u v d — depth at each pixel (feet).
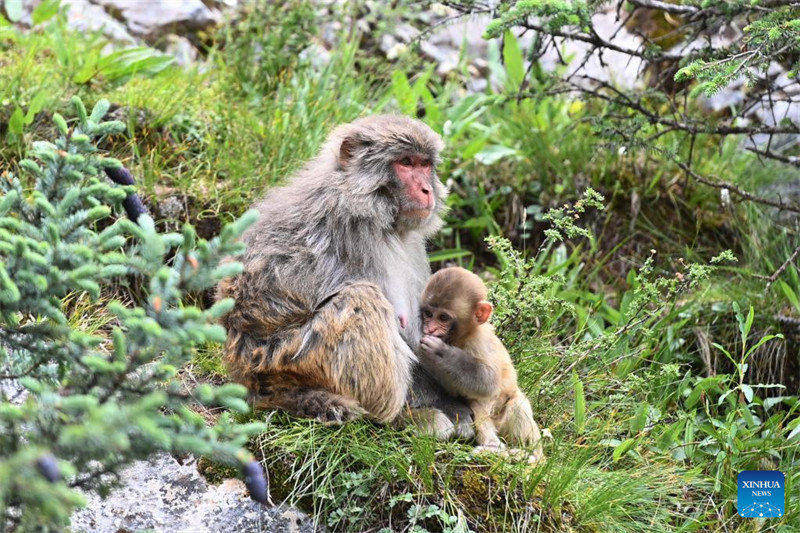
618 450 27.17
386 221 25.27
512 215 40.29
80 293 29.76
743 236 39.63
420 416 25.32
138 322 16.34
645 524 26.23
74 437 13.70
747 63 26.99
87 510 22.31
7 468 13.29
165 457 24.20
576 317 34.22
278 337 24.82
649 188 40.52
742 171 41.27
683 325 34.88
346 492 23.85
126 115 36.06
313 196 25.54
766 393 33.99
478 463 25.07
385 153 25.21
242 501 23.63
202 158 36.11
